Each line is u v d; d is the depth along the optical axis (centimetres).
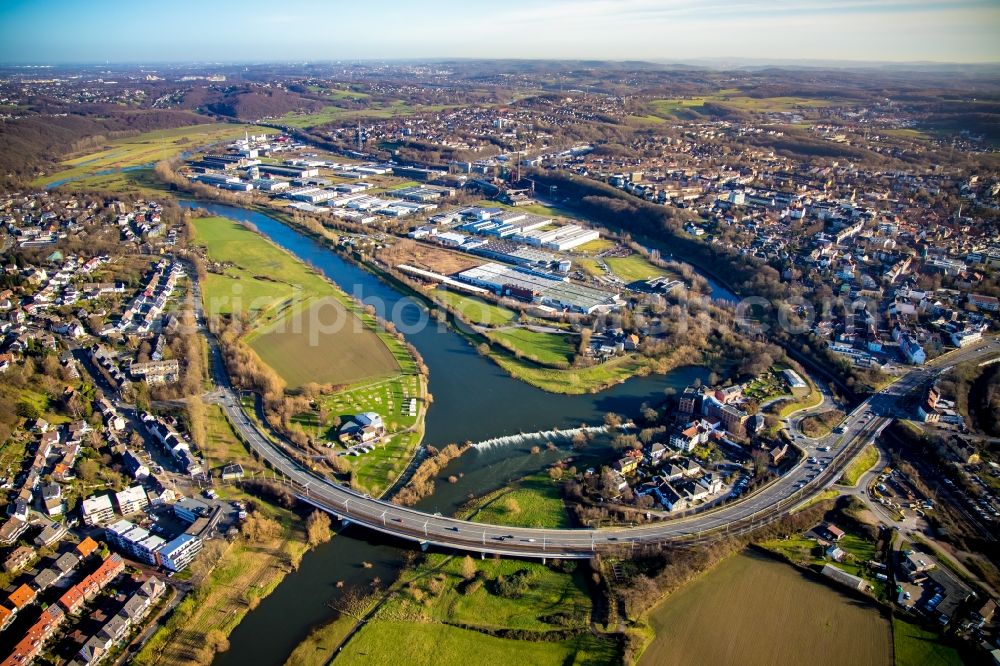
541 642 17062
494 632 17350
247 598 18300
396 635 17238
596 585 18700
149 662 16300
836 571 18662
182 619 17475
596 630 17288
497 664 16462
